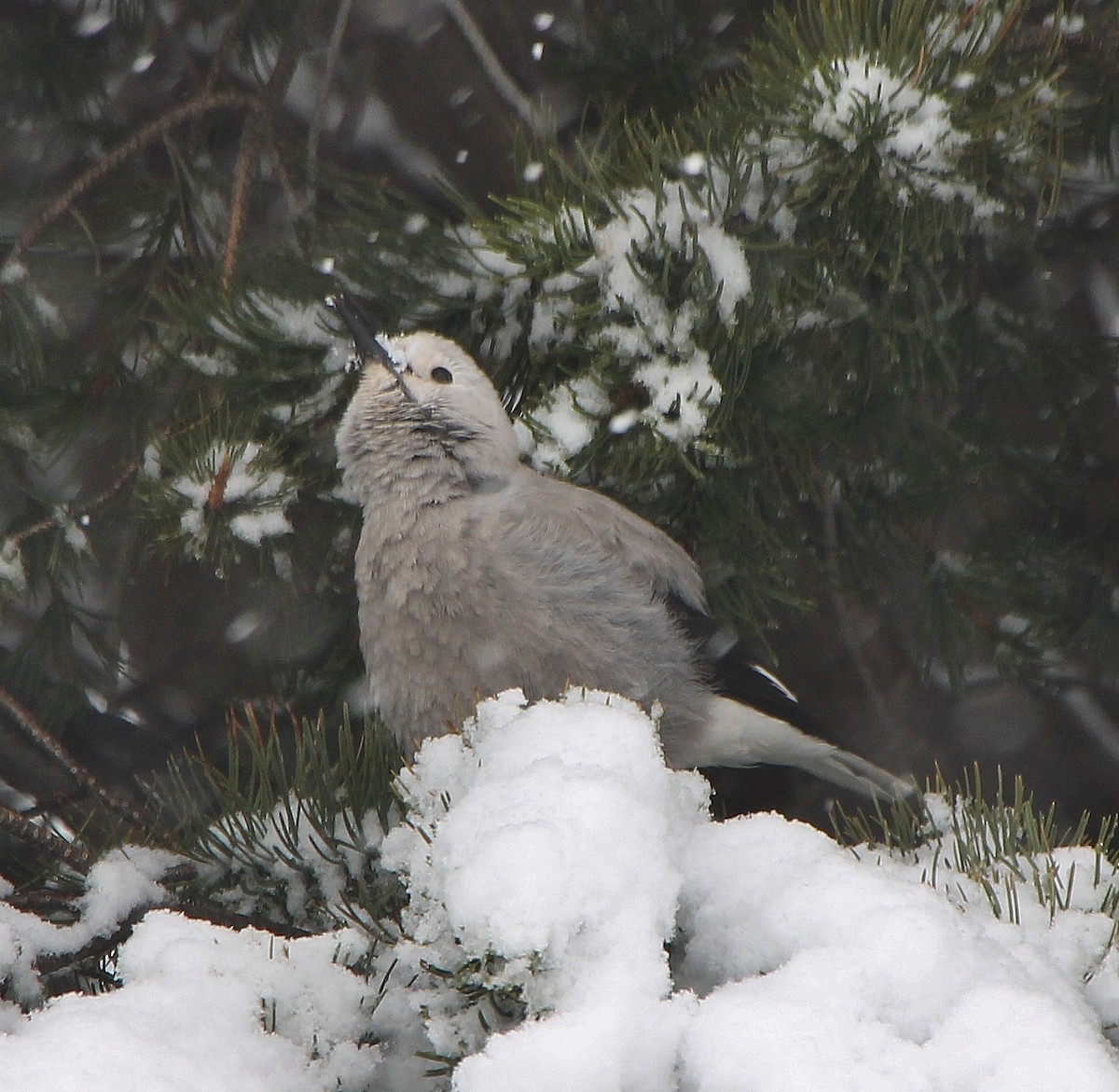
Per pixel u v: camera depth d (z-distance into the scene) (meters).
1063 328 7.34
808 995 3.49
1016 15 5.54
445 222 6.42
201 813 5.16
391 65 9.02
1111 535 7.43
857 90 5.55
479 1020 3.86
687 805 4.30
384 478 6.44
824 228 5.77
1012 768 8.67
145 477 6.30
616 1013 3.48
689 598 6.57
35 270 6.91
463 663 6.28
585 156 6.00
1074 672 7.98
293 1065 3.98
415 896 3.90
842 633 8.54
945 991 3.52
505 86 8.02
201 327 6.18
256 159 6.84
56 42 8.32
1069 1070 3.25
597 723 4.30
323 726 5.17
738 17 7.88
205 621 7.99
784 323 5.77
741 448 6.16
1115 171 7.20
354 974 4.36
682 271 5.80
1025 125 5.57
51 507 6.71
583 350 5.99
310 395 6.65
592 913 3.65
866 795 7.59
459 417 6.45
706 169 5.71
